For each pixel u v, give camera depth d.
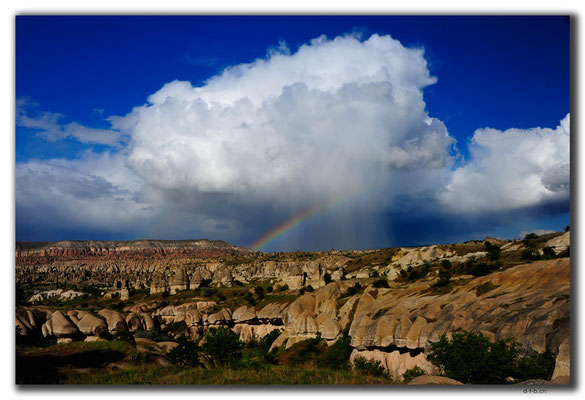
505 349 25.58
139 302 127.38
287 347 63.22
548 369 24.44
